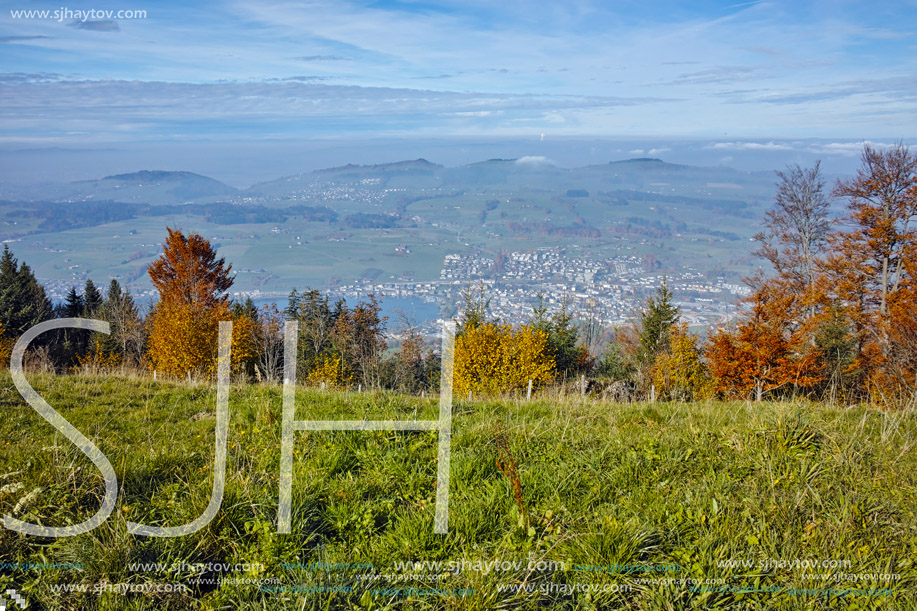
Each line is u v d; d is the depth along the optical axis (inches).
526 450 189.6
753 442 183.9
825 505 144.6
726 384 820.6
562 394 332.5
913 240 906.7
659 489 156.8
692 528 136.8
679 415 242.2
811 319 877.2
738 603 114.0
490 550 132.3
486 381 901.8
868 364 774.5
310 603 110.4
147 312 1566.2
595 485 160.2
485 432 203.8
